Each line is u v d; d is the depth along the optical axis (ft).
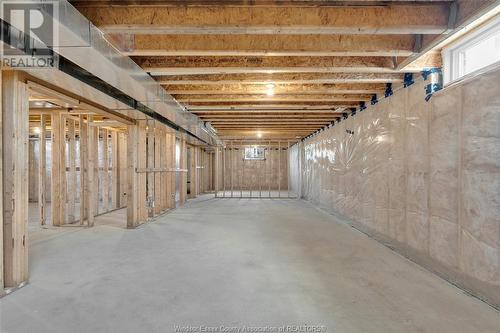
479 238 7.31
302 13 6.91
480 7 6.22
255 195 35.22
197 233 14.49
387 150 12.39
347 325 6.05
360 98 14.14
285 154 42.09
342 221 17.80
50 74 8.18
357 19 6.95
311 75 11.37
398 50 8.43
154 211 19.26
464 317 6.39
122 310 6.64
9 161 7.76
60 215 16.44
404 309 6.74
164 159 21.06
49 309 6.70
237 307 6.79
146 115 14.84
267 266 9.58
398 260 10.32
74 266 9.60
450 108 8.41
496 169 6.83
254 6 6.77
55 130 16.49
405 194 10.93
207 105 15.84
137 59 9.78
